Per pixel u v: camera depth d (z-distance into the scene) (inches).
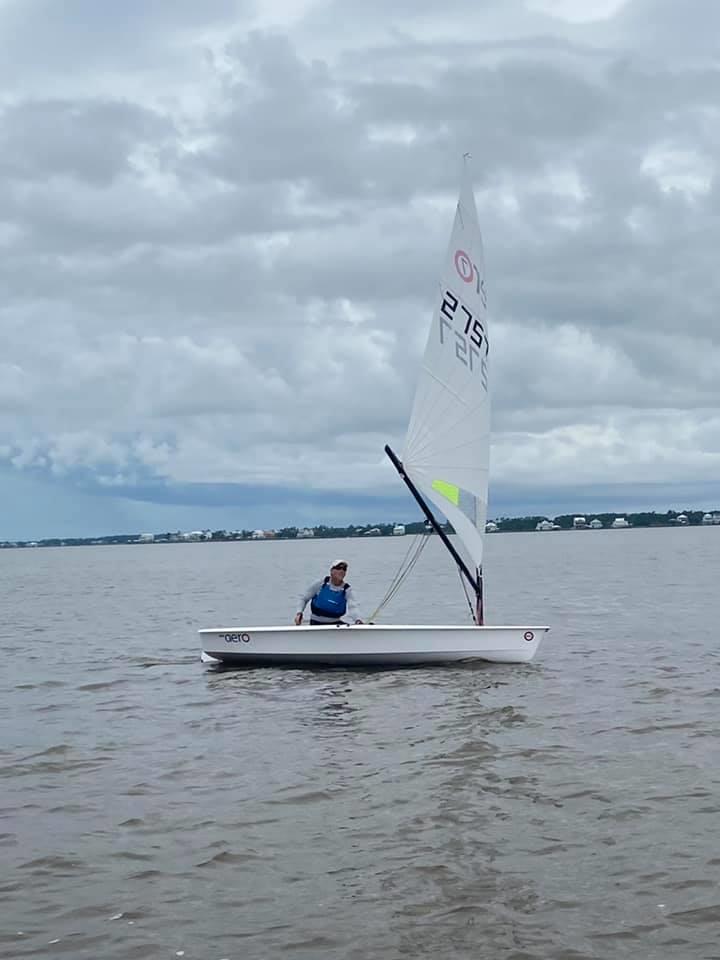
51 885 281.1
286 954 236.8
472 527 697.6
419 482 692.7
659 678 609.3
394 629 651.5
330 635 657.6
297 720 497.4
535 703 528.4
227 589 1802.4
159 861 298.0
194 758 423.5
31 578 2751.0
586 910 257.4
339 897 268.7
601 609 1154.7
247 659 676.1
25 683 649.0
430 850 301.9
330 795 362.0
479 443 703.7
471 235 704.4
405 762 406.6
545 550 4050.2
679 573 1937.7
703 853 294.5
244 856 300.7
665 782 369.1
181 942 243.9
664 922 249.6
